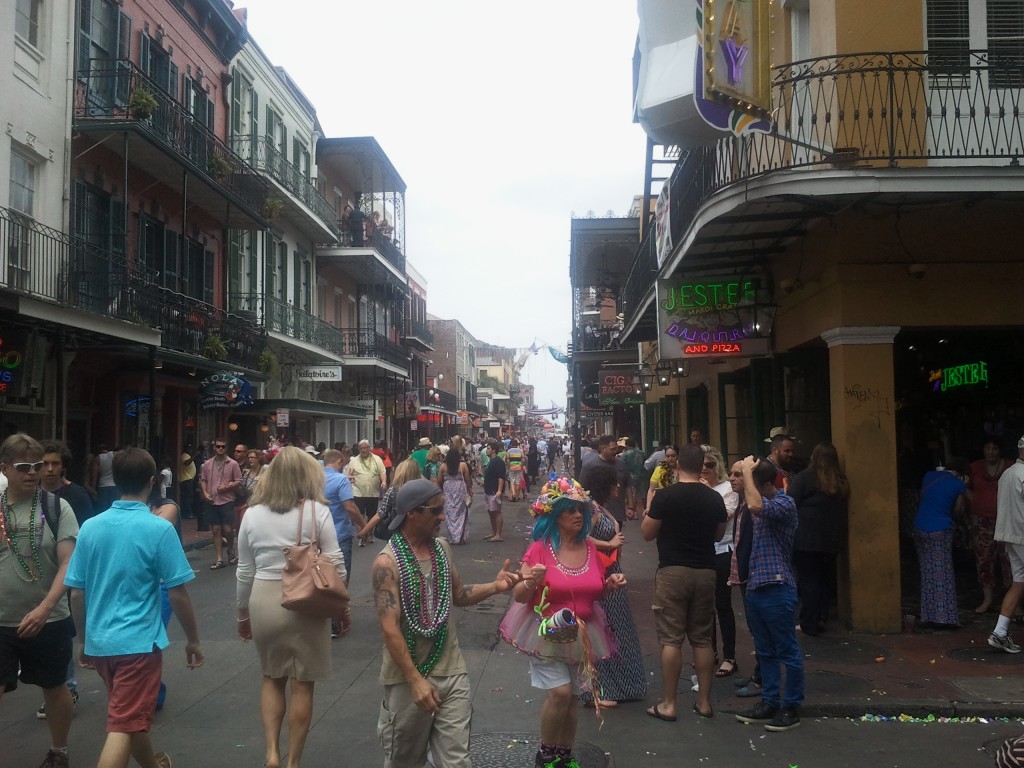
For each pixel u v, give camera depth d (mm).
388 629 4008
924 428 12648
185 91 20344
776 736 5836
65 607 5125
